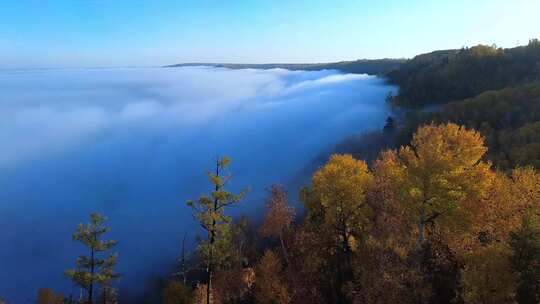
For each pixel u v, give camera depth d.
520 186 28.22
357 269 27.64
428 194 25.47
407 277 23.39
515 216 25.73
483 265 21.50
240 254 39.84
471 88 166.88
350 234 34.81
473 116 108.75
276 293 32.75
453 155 26.47
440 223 25.95
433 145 25.77
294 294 32.38
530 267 20.91
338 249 34.28
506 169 58.06
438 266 25.05
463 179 25.16
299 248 37.28
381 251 26.31
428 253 25.38
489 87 160.75
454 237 26.42
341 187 32.53
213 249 28.33
